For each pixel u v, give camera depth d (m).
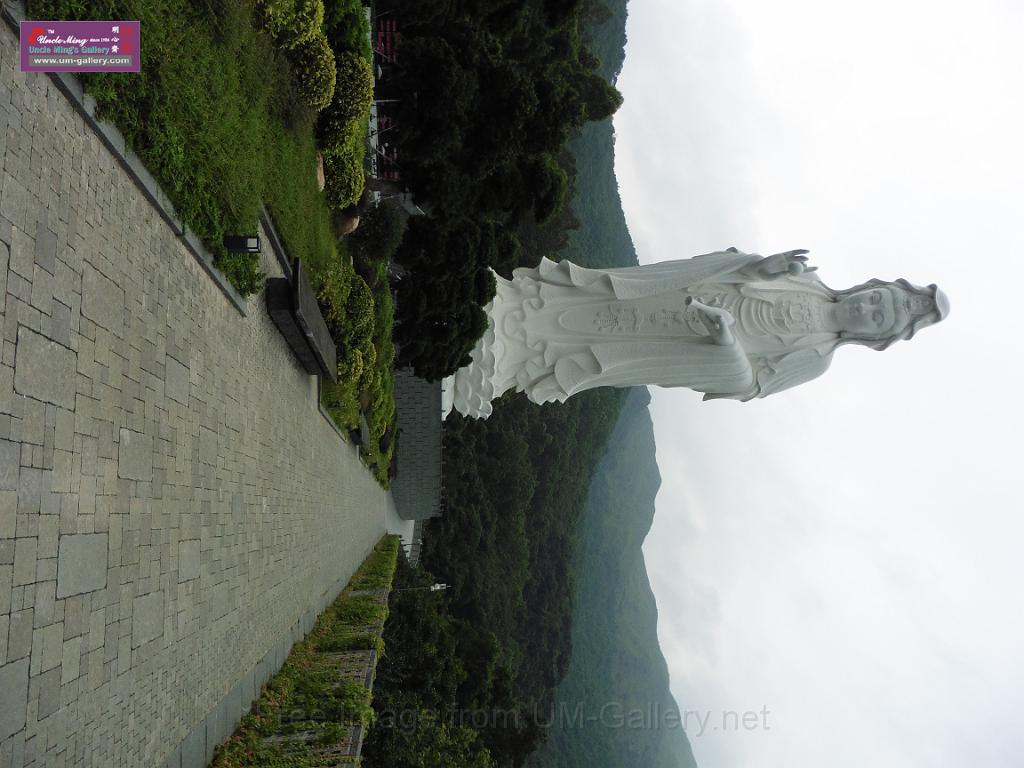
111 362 5.88
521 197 18.45
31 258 4.89
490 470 39.78
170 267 7.08
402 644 19.66
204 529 7.68
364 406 17.67
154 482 6.54
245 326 9.29
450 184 17.05
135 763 5.97
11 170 4.73
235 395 8.89
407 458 27.33
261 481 9.91
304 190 11.79
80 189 5.54
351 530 18.81
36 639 4.72
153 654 6.36
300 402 12.40
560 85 19.64
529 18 21.69
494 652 25.12
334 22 12.30
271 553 10.34
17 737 4.50
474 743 22.14
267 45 9.79
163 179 6.79
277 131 10.38
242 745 7.96
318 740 8.44
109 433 5.78
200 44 7.69
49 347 5.03
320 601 14.27
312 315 10.98
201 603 7.52
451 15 16.81
